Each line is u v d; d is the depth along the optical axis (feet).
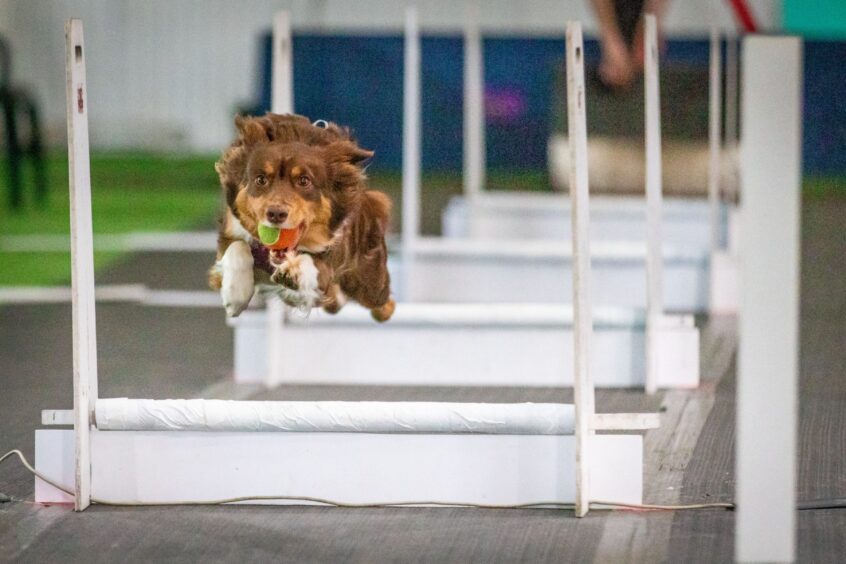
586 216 25.00
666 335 37.81
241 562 22.81
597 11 78.28
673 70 78.28
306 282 25.22
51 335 46.37
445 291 52.49
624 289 51.49
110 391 37.32
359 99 105.19
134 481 26.23
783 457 19.39
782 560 19.47
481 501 25.86
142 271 62.54
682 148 77.92
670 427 32.68
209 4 112.57
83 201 25.41
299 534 24.32
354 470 26.03
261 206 24.32
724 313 52.29
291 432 25.99
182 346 44.60
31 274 60.90
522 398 36.29
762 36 18.80
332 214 25.68
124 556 23.18
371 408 25.64
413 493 25.94
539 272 51.98
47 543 23.93
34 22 110.32
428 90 105.19
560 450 25.64
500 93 104.73
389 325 38.42
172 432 26.14
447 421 25.49
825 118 101.04
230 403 25.94
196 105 114.01
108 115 114.32
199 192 95.45
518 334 38.34
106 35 112.68
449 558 22.90
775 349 19.26
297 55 104.99
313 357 38.81
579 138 24.61
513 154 104.94
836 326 48.85
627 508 25.59
